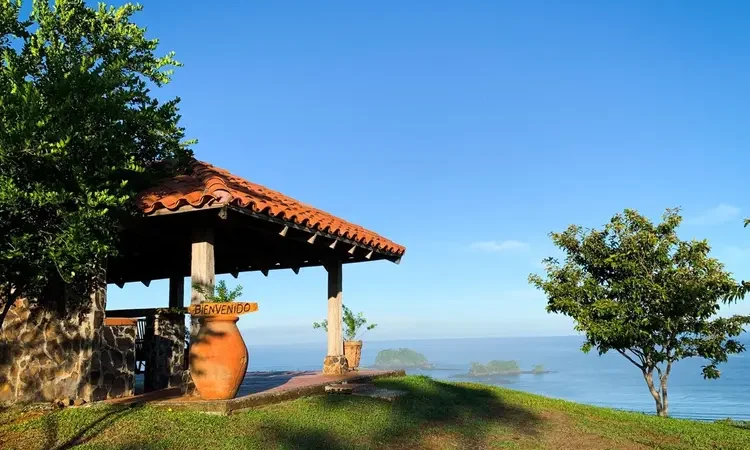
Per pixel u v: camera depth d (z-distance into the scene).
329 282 12.18
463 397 10.26
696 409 59.34
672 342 12.09
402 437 7.12
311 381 10.12
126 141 5.79
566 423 9.01
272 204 7.77
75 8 5.98
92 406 6.85
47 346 7.18
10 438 5.68
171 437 5.93
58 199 4.82
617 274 13.05
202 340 7.31
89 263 5.32
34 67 5.39
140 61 6.29
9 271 4.84
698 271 11.96
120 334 7.75
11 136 4.48
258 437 6.27
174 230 8.24
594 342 12.75
